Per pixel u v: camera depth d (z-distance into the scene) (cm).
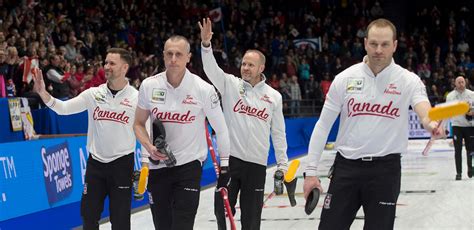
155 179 1145
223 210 1328
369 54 880
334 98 928
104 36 3991
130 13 4644
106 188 1291
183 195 1123
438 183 2570
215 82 1327
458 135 2639
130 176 1287
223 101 1359
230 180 1318
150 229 1695
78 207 1966
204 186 2597
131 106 1289
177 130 1124
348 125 922
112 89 1298
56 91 2803
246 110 1340
